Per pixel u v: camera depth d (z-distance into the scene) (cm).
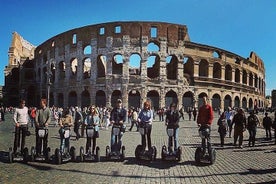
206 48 7344
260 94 9756
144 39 6862
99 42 7038
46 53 8488
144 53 6856
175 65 7456
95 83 6962
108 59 6912
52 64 8181
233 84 7888
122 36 6894
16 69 10100
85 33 7225
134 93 6906
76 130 2483
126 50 6856
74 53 7400
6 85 9950
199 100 7331
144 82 6762
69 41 7538
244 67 8456
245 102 8544
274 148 2097
